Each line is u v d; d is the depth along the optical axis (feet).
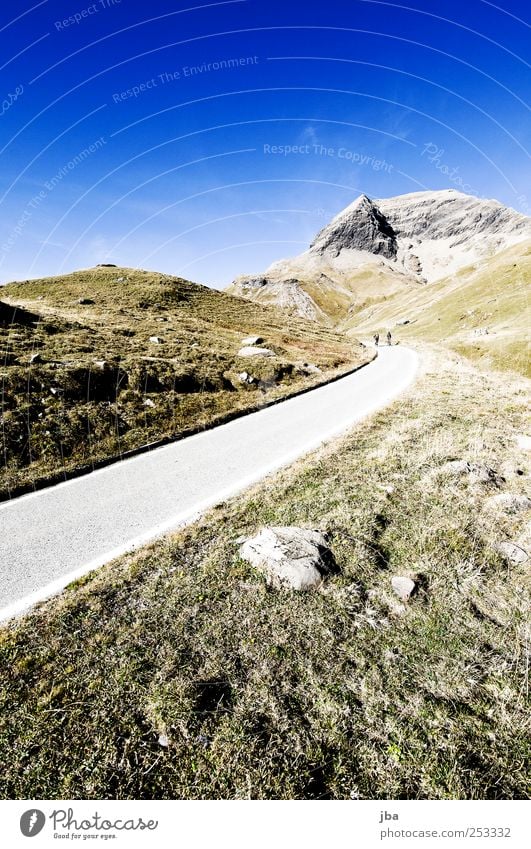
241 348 97.91
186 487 28.86
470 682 12.31
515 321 204.03
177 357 73.72
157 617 15.29
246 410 54.39
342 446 33.76
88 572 18.88
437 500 22.65
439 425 37.32
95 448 38.45
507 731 11.02
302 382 73.87
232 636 14.20
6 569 19.63
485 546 18.51
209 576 17.46
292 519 21.93
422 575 17.01
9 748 11.00
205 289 185.16
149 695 12.20
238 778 10.22
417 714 11.44
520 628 14.16
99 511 25.77
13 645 14.42
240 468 31.91
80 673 13.07
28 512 26.27
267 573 17.15
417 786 10.05
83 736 11.22
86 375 51.29
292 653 13.43
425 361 97.81
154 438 42.42
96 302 131.95
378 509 22.03
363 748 10.71
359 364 98.73
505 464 27.58
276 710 11.62
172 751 10.87
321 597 15.81
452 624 14.44
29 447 35.88
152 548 20.35
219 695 12.21
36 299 134.72
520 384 61.98
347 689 12.20
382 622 14.57
